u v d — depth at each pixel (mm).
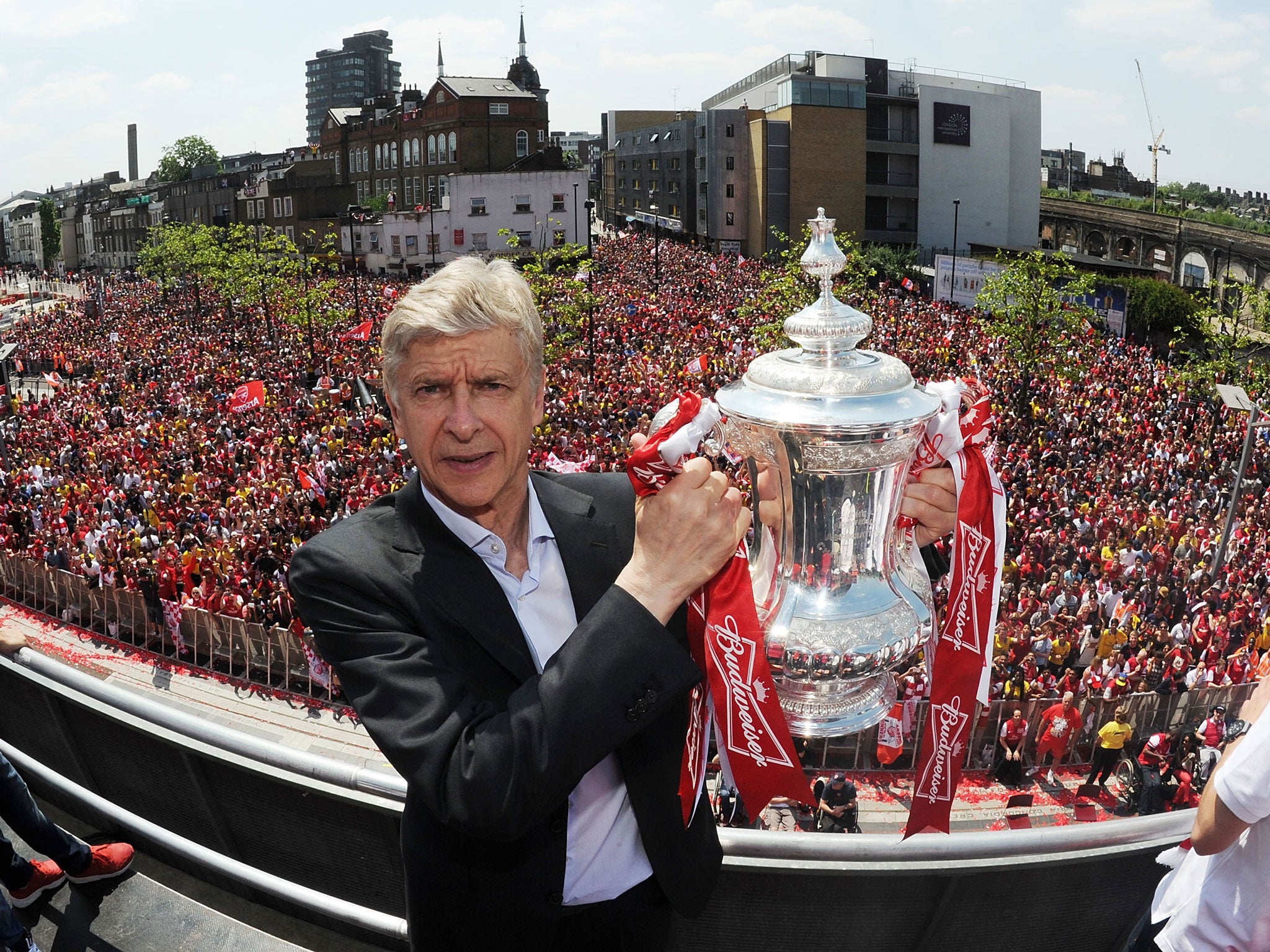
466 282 1246
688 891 1455
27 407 38156
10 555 18125
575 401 28266
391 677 1216
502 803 1090
